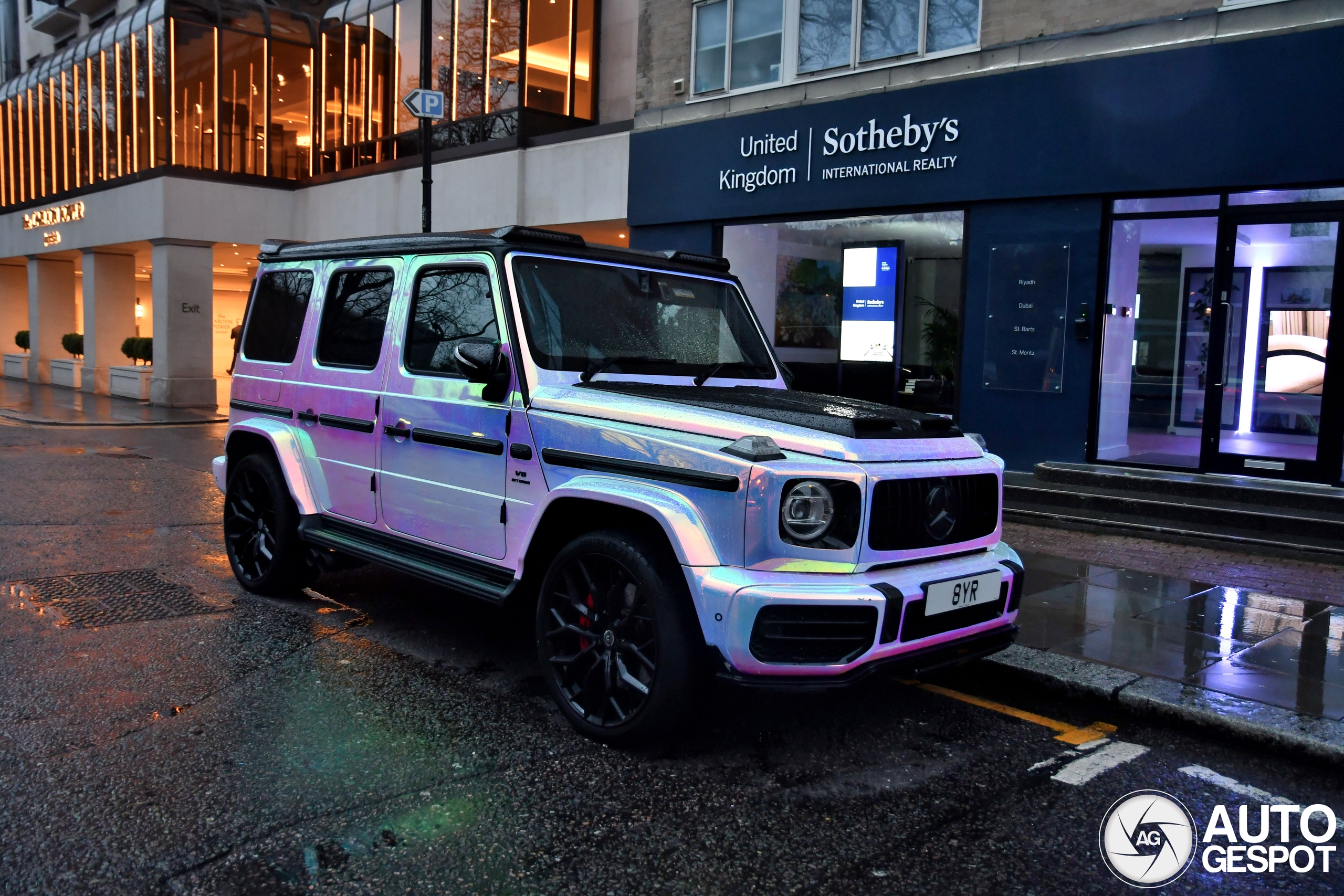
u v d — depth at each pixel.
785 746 3.98
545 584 4.10
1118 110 9.77
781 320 12.95
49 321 28.70
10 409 19.59
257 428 5.88
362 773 3.58
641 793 3.50
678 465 3.70
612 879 2.91
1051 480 9.88
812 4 12.16
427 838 3.12
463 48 17.47
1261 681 4.61
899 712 4.43
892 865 3.05
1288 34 8.76
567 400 4.16
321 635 5.31
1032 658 4.90
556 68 16.64
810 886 2.91
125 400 23.14
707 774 3.68
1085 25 9.92
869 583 3.53
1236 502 8.69
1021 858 3.12
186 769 3.57
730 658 3.43
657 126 13.89
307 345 5.72
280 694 4.38
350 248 5.54
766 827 3.27
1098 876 3.02
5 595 5.93
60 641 5.06
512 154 16.25
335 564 5.68
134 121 22.73
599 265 4.83
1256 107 8.97
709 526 3.58
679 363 4.80
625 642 3.83
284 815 3.24
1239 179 9.11
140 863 2.92
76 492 9.99
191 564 6.92
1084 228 10.17
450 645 5.19
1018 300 10.65
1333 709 4.25
